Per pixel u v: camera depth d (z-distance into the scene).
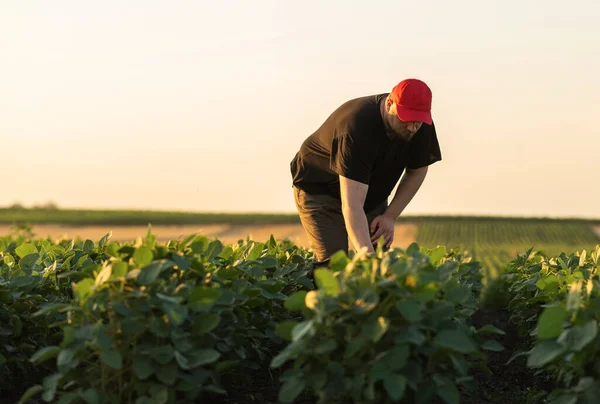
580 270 5.46
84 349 4.05
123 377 4.25
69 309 4.11
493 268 14.77
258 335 5.31
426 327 3.85
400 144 5.89
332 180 6.29
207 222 65.19
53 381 4.05
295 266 6.39
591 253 6.67
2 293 5.05
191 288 4.25
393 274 3.88
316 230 6.47
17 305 5.32
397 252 4.41
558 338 4.04
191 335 4.25
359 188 5.59
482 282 10.42
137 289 4.22
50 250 6.52
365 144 5.56
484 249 32.12
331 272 4.07
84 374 4.28
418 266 3.96
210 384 4.59
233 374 5.25
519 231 59.16
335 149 5.69
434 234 55.28
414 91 5.32
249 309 5.39
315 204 6.43
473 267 9.14
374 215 6.67
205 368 4.56
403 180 6.45
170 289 4.21
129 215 66.81
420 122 5.52
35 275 5.54
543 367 5.09
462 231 58.31
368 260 4.26
